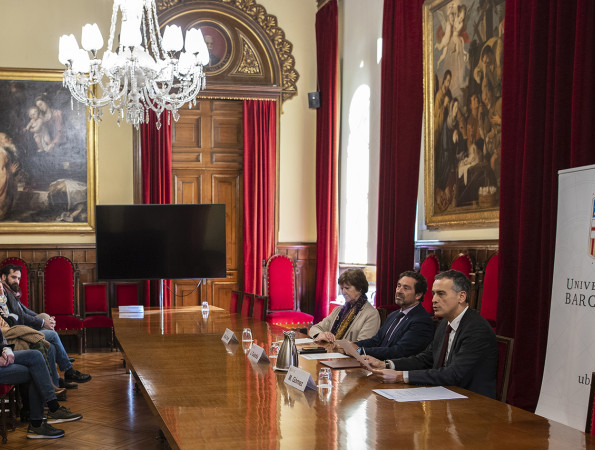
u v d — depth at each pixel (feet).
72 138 29.81
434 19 23.70
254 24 31.96
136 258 27.89
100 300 28.58
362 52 29.53
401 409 8.76
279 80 32.24
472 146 21.39
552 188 15.44
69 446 15.17
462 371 10.45
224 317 20.80
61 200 29.71
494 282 18.86
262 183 31.63
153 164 30.42
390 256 24.53
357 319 16.20
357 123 30.12
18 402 17.93
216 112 31.99
